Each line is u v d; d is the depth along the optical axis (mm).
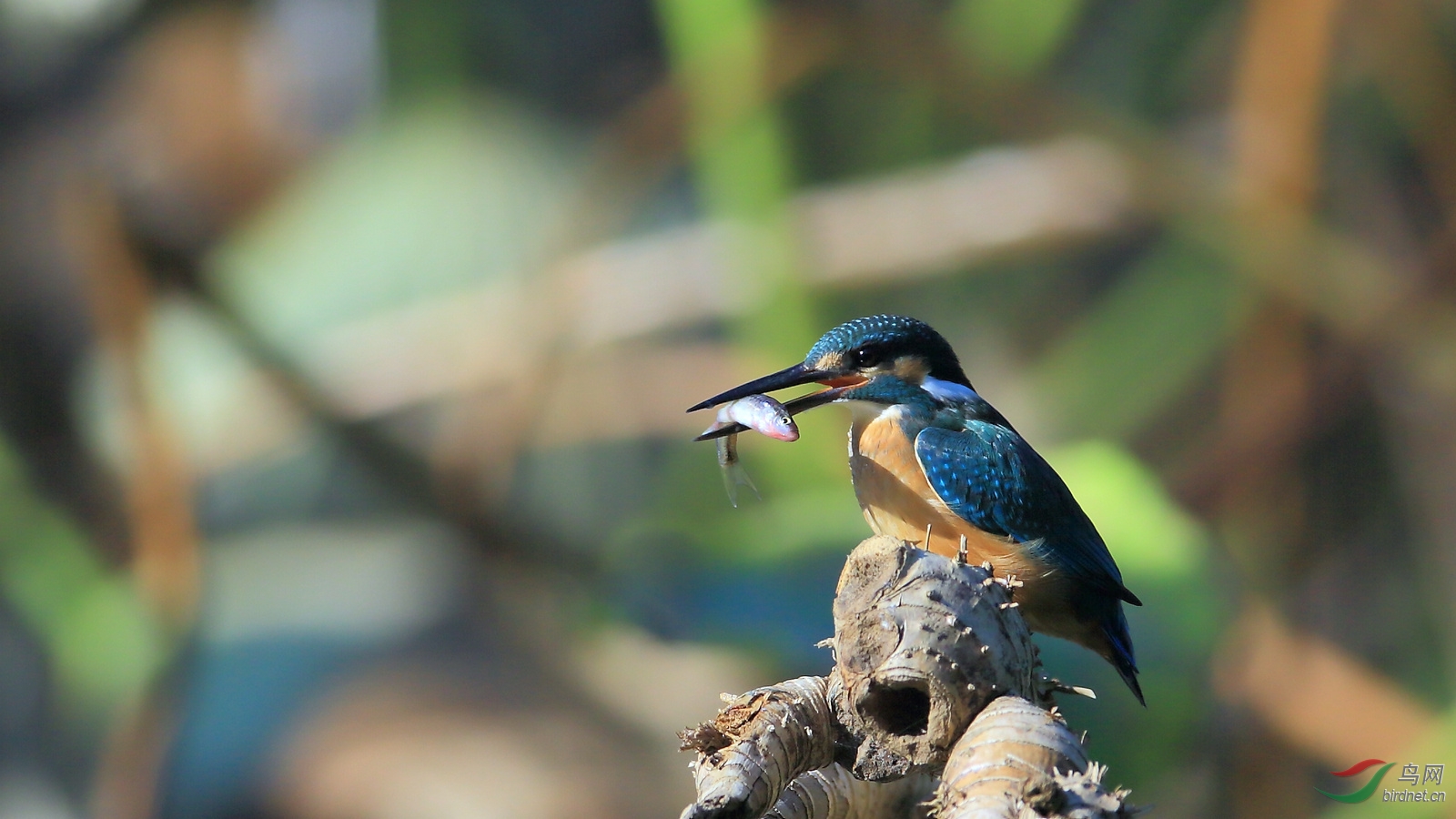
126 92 12977
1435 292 11781
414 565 11664
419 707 10523
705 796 4168
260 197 13977
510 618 10727
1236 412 12695
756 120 11367
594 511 13508
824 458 11367
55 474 11922
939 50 11453
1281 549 12867
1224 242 11914
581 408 12898
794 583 8898
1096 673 8758
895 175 13469
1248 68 11867
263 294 13148
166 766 10406
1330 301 11961
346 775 9852
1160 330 13219
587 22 15016
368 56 14312
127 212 10680
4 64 12555
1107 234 11977
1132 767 8648
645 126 11578
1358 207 13695
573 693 10609
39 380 11844
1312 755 10320
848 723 4457
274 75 13828
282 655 10969
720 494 11734
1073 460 10086
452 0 14312
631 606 9250
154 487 10938
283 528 12188
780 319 11648
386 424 11781
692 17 11211
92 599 11773
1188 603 9000
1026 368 14125
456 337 11734
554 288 11711
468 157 13977
